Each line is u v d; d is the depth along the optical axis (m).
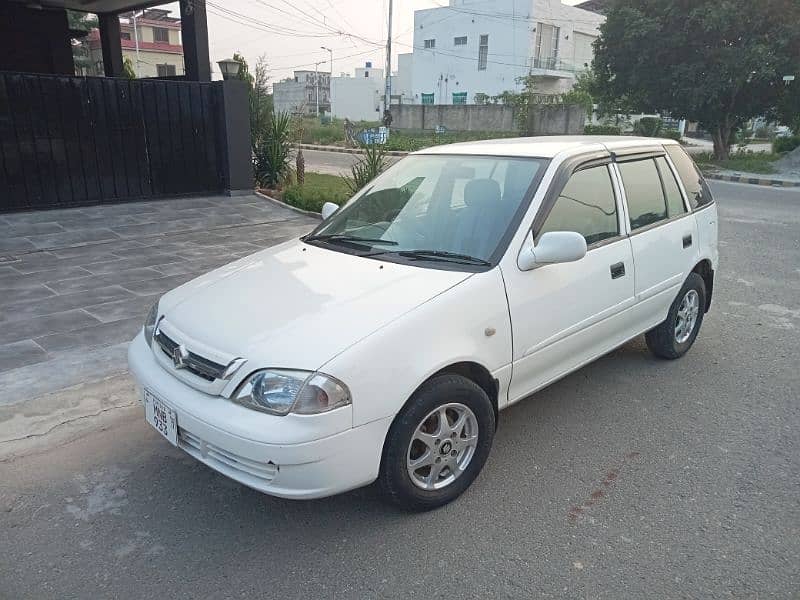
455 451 3.06
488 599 2.49
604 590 2.53
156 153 11.30
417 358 2.76
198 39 11.94
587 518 2.99
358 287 3.06
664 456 3.54
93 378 4.43
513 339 3.21
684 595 2.50
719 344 5.25
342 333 2.68
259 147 13.48
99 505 3.10
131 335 5.23
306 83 74.81
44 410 3.99
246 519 2.99
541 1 41.44
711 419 3.97
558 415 4.02
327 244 3.74
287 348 2.63
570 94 33.16
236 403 2.63
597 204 3.86
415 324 2.78
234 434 2.55
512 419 3.97
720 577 2.60
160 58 49.03
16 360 4.69
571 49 45.25
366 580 2.59
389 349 2.68
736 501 3.12
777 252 8.67
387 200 3.99
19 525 2.95
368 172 10.75
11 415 3.92
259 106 13.44
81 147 10.41
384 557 2.73
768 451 3.60
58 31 15.88
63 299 6.14
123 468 3.42
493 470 3.40
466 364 3.04
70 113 10.18
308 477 2.55
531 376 3.43
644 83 22.91
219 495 3.18
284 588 2.55
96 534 2.89
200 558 2.73
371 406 2.63
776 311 6.11
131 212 10.48
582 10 45.19
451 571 2.64
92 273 7.09
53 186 10.24
